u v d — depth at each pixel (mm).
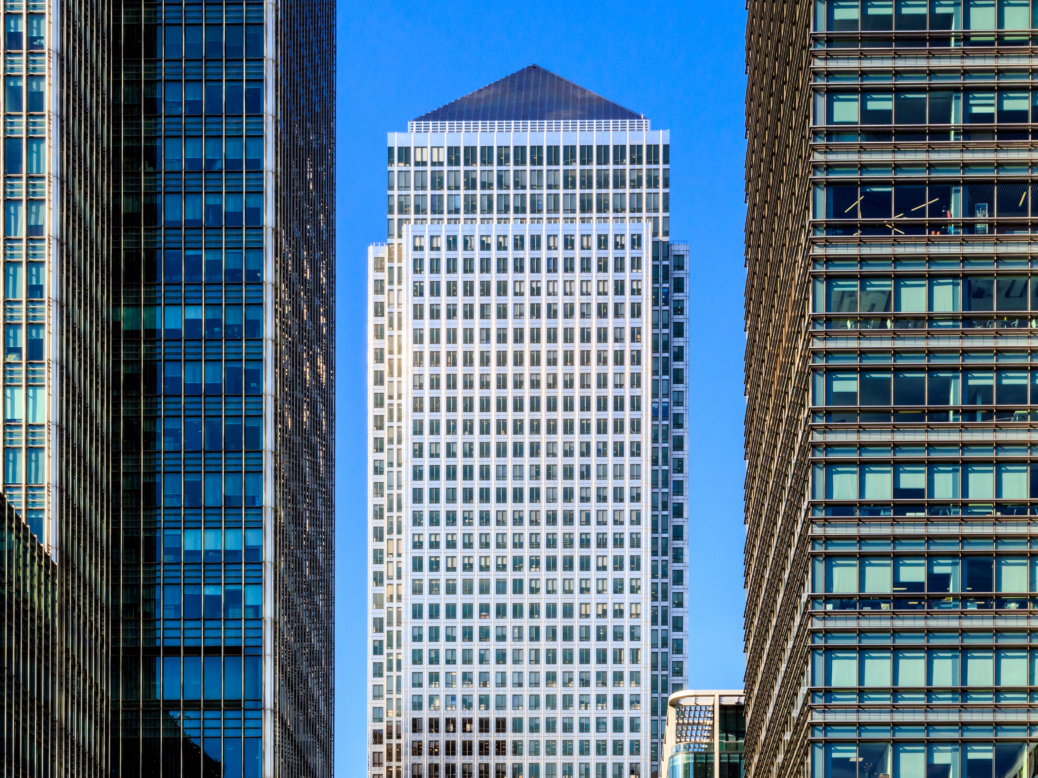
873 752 120375
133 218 196375
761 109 169125
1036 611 121812
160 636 187625
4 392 156375
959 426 125062
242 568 189125
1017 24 129750
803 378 129500
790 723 135125
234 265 195750
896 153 128875
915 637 122000
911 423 125250
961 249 127562
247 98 198875
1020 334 126438
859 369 126375
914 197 128500
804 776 123000
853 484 124625
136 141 197750
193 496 190875
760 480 168500
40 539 153250
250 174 197375
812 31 130250
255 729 185625
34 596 142250
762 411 167000
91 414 171625
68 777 154125
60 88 163250
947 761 120000
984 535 123125
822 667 121812
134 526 190125
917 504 124125
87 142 173250
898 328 126938
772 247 157375
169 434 192250
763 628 163125
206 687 186500
